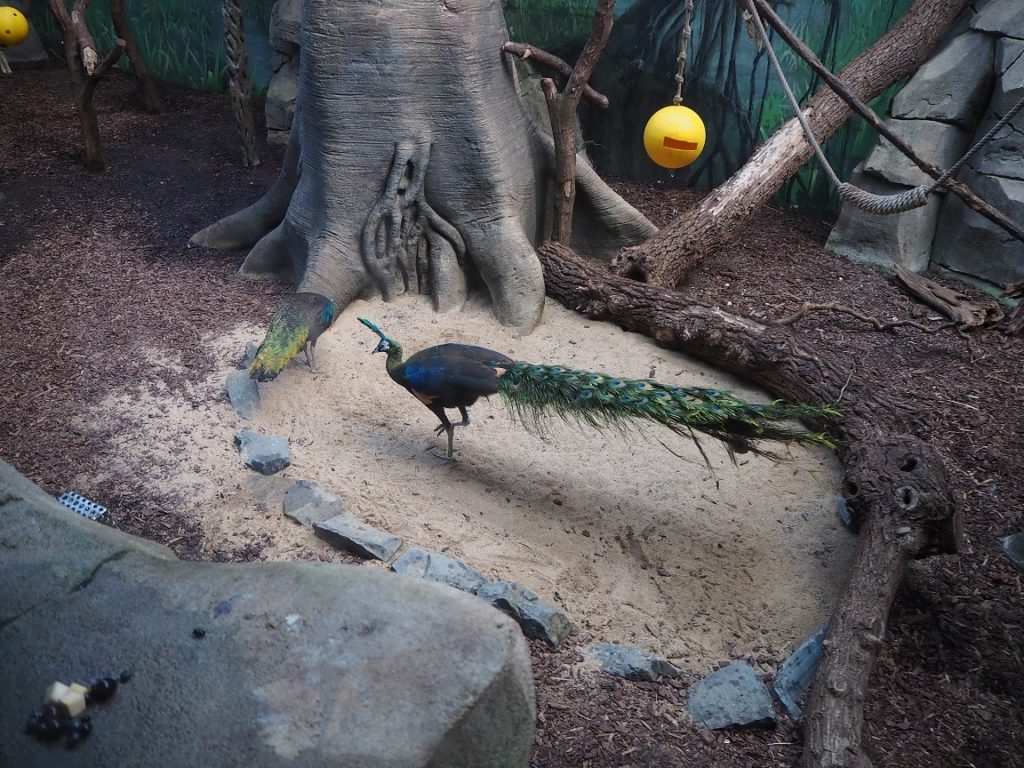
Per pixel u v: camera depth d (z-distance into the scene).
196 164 6.79
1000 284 5.36
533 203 5.13
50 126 7.33
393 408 4.16
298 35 6.87
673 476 3.87
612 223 5.44
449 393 3.55
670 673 3.05
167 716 1.87
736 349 4.32
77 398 4.15
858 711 2.82
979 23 5.46
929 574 3.46
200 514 3.56
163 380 4.29
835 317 5.10
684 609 3.31
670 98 6.59
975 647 3.20
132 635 2.05
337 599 2.09
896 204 4.14
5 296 4.95
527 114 5.18
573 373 3.43
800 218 6.34
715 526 3.65
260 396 4.14
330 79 4.66
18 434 3.91
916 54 5.61
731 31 6.22
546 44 6.73
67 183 6.39
